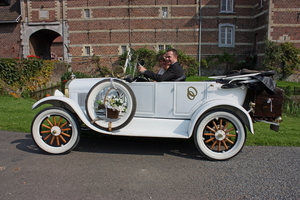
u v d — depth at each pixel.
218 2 19.58
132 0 19.97
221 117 3.47
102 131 3.53
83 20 20.44
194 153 3.81
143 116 3.75
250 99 3.83
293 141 4.29
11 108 7.32
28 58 14.27
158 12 19.94
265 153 3.79
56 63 17.30
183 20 19.86
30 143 4.17
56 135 3.63
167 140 4.38
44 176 2.94
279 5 17.00
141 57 19.56
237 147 3.47
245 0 19.61
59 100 3.64
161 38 20.09
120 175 3.00
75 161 3.42
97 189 2.65
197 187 2.73
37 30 20.75
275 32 17.20
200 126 3.47
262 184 2.81
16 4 21.59
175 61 3.91
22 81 12.26
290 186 2.76
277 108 3.56
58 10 20.52
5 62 11.46
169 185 2.76
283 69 17.00
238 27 19.77
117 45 20.41
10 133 4.75
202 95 3.62
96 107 3.64
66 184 2.75
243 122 3.44
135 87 3.72
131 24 20.17
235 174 3.06
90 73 20.73
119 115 3.57
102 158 3.54
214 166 3.31
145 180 2.88
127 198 2.48
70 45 20.69
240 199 2.49
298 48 17.14
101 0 20.19
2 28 20.92
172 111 3.69
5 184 2.73
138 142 4.29
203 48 19.91
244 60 19.64
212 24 19.77
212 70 20.06
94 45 20.55
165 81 3.72
